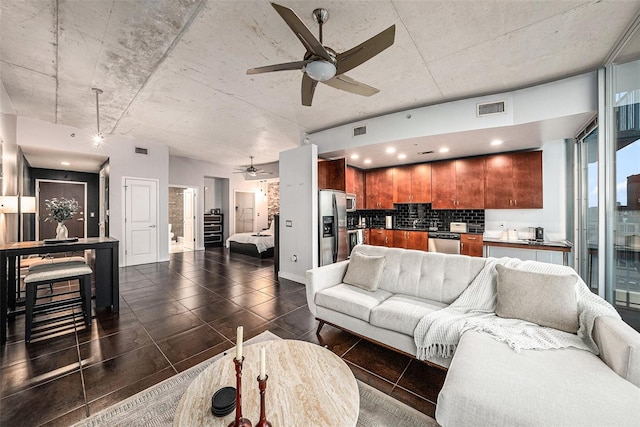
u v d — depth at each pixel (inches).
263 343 64.9
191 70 104.0
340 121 163.8
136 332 100.7
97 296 118.3
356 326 89.4
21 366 78.2
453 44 87.0
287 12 52.8
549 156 168.9
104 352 86.4
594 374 48.4
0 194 131.8
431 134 136.6
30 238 225.5
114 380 72.3
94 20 76.7
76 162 225.3
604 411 40.0
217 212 344.8
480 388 46.3
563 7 70.9
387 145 159.9
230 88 119.1
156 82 113.6
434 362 71.4
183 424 40.6
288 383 50.4
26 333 92.2
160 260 232.1
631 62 84.1
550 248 155.5
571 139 156.1
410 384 72.0
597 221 100.6
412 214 236.2
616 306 94.3
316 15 73.2
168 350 88.1
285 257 182.5
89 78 110.3
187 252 287.1
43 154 189.6
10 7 71.1
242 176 342.6
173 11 73.4
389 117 149.3
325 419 41.6
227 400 44.2
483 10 72.5
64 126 175.8
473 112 126.4
